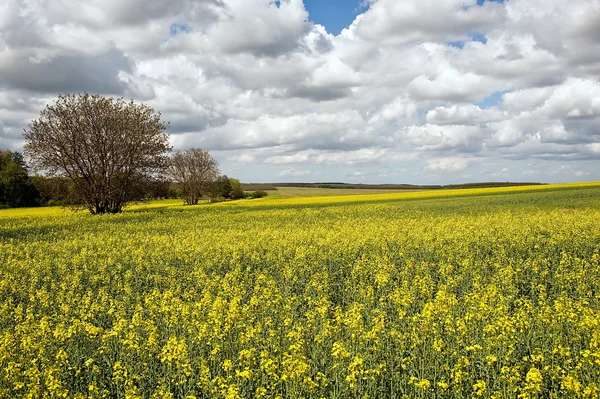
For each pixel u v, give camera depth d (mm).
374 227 28609
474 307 11141
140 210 56125
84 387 8969
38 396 8133
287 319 10758
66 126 49469
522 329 9805
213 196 99312
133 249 22438
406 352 9812
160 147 53656
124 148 51219
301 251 19672
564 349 8531
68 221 39375
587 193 58062
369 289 13555
